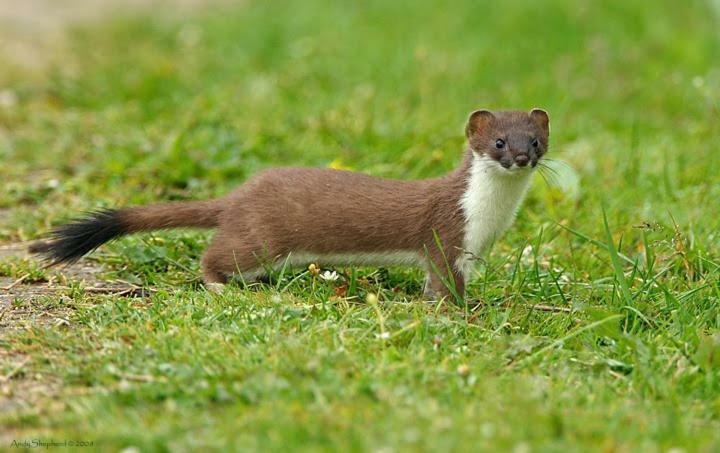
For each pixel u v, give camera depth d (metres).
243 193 10.69
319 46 22.30
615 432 7.07
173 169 14.04
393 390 7.60
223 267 10.60
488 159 10.35
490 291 10.34
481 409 7.31
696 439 7.07
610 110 18.50
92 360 8.20
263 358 8.15
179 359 8.22
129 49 23.16
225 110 17.02
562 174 13.69
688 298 9.87
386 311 9.49
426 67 19.97
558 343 8.77
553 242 12.05
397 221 10.38
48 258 10.62
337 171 10.84
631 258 11.47
